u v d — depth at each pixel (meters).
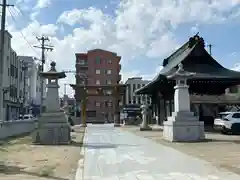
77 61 85.25
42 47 44.22
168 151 14.27
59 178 8.59
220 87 32.41
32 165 10.59
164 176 8.78
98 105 77.50
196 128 19.05
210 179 8.32
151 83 30.72
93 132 29.59
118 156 12.78
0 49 24.55
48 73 18.83
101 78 83.06
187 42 32.66
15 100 58.31
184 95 19.42
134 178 8.58
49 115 18.61
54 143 18.05
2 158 12.18
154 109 40.88
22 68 66.12
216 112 34.38
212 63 31.20
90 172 9.46
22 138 21.78
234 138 21.03
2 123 21.56
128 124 48.62
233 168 9.86
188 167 10.12
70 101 76.81
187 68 30.00
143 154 13.32
